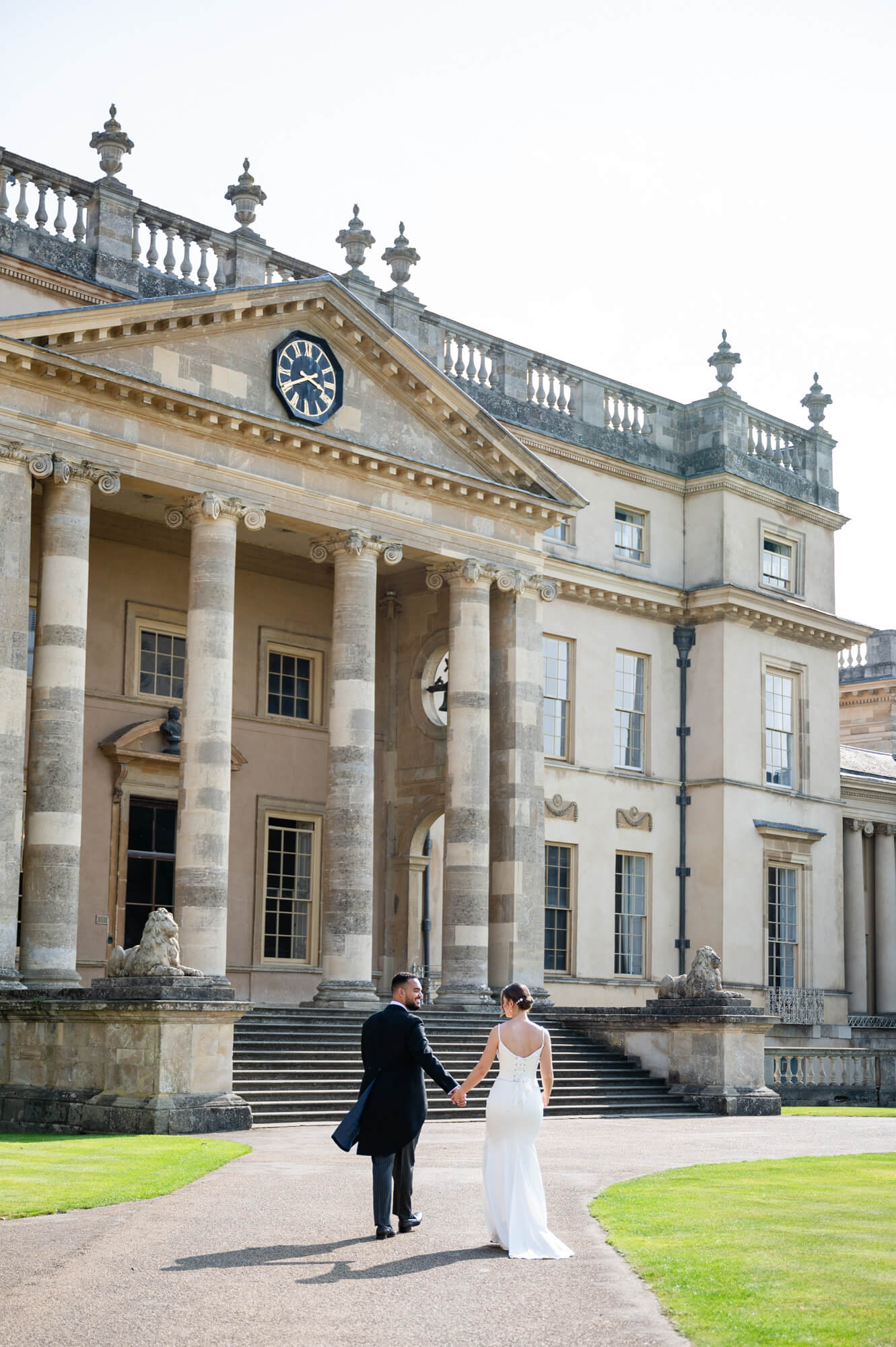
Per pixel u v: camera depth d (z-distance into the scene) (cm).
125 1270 1088
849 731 6341
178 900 2964
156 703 3531
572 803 4128
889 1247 1176
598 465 4322
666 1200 1456
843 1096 3341
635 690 4384
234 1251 1162
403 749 3919
